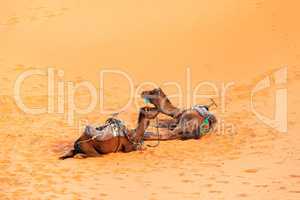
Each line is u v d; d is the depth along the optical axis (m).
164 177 42.00
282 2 108.44
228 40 93.75
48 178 41.41
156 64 84.62
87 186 39.84
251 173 42.44
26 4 113.25
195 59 86.62
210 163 45.34
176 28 99.50
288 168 43.41
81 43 93.69
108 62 85.25
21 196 37.62
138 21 102.81
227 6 108.56
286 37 93.81
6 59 84.44
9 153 47.38
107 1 112.38
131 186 39.97
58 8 110.44
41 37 96.31
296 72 77.56
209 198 37.34
